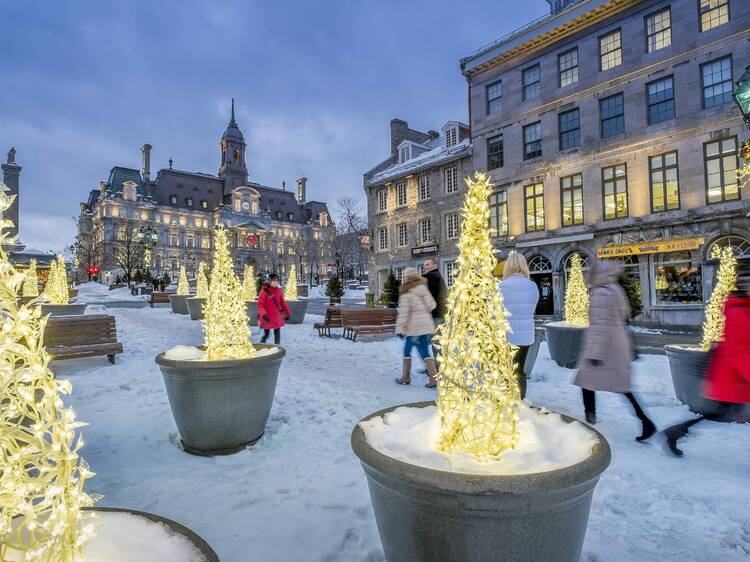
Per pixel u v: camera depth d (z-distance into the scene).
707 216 17.12
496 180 24.34
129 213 91.94
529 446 2.44
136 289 44.31
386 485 2.07
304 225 118.44
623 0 19.62
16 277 1.39
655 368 7.93
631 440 4.53
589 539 2.86
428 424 2.66
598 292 4.71
